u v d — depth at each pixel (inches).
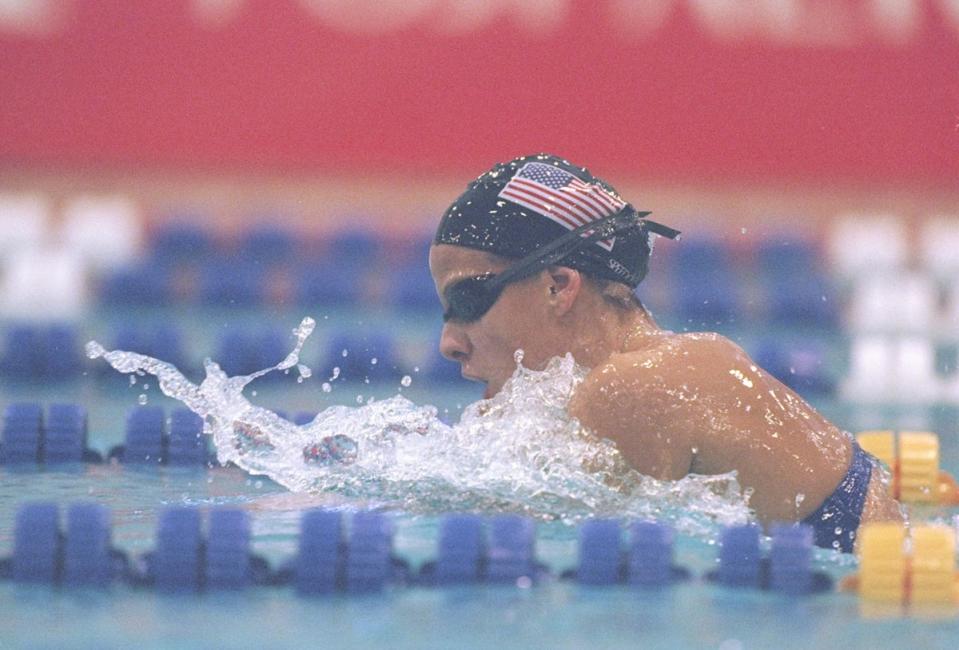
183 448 529.3
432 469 407.8
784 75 1344.7
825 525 351.3
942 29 1339.8
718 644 274.1
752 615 300.0
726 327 1042.1
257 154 1328.7
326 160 1332.4
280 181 1328.7
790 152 1343.5
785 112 1343.5
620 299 375.6
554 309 366.0
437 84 1341.0
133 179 1312.7
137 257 1166.3
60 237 1168.2
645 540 329.7
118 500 437.7
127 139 1316.4
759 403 355.6
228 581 320.2
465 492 389.7
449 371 884.0
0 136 1300.4
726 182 1346.0
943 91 1334.9
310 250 1202.6
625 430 352.2
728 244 1202.6
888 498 364.2
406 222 1262.3
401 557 336.2
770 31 1348.4
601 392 354.9
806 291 1072.8
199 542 323.3
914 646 275.3
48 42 1307.8
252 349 889.5
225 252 1183.6
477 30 1347.2
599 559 329.4
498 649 267.4
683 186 1347.2
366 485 432.1
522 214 365.4
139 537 370.0
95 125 1312.7
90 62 1312.7
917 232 1250.0
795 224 1267.2
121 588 319.6
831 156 1339.8
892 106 1336.1
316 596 313.4
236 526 323.6
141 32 1316.4
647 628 286.7
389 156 1338.6
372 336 898.1
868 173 1338.6
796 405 366.9
